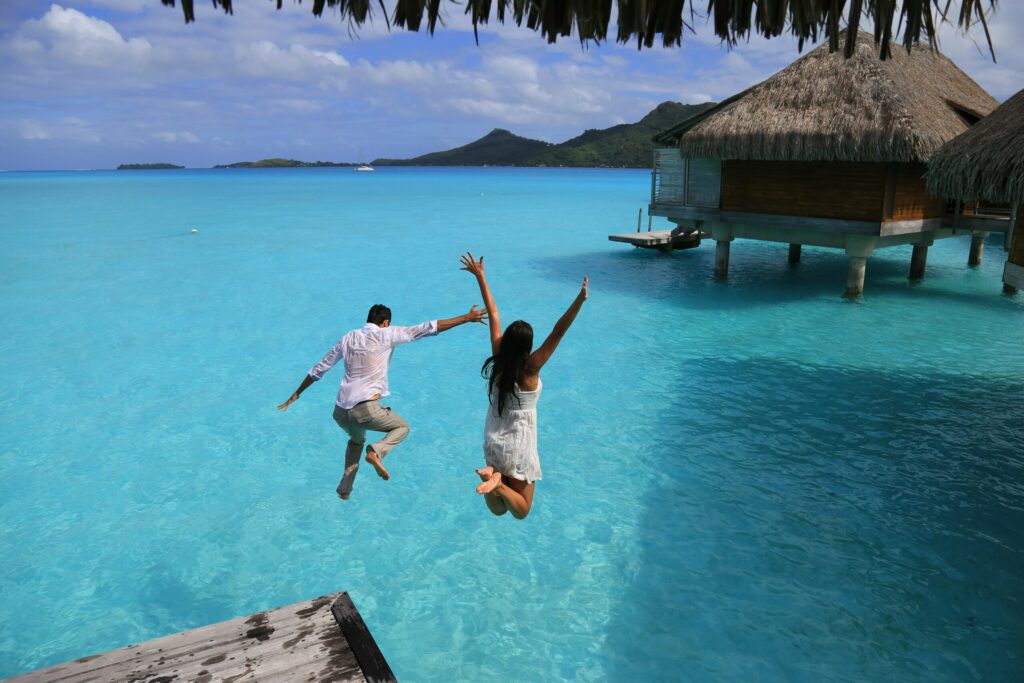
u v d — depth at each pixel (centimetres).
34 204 5541
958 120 1831
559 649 574
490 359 452
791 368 1287
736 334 1524
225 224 3825
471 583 666
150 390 1211
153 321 1664
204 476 897
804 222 1841
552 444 970
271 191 7950
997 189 1017
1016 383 1187
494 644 582
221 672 395
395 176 16538
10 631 607
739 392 1165
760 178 1928
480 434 1025
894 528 739
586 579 667
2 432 1033
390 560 707
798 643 571
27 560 712
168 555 721
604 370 1289
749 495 818
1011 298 1859
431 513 799
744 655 560
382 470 581
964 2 247
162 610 635
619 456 930
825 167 1784
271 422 1073
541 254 2700
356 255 2662
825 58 1819
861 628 586
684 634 587
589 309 1772
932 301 1827
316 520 787
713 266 2405
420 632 598
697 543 721
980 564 672
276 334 1553
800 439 972
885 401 1111
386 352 596
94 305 1827
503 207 5181
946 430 994
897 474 861
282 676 391
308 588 663
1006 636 572
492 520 782
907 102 1638
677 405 1109
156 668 398
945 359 1327
